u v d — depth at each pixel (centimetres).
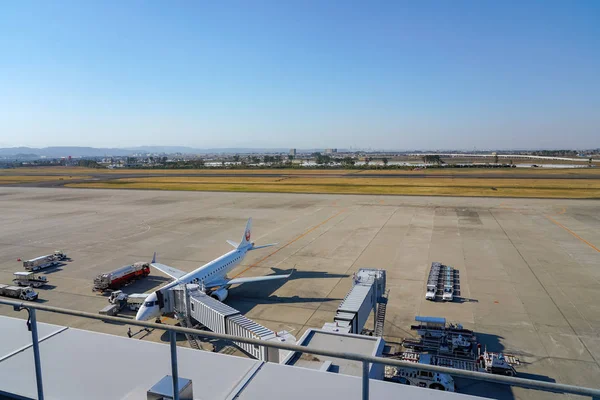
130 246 6831
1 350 967
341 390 746
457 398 709
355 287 3356
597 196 11631
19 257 6253
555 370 2930
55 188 16475
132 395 752
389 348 3309
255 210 10462
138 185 17238
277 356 1717
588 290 4488
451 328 3450
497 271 5206
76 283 5066
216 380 797
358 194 13275
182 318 3709
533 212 9344
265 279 4641
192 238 7381
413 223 8375
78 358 920
